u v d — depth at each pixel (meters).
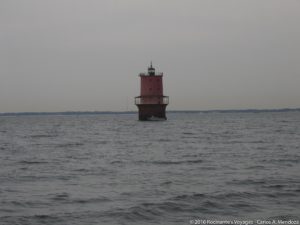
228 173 47.56
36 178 45.78
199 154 67.94
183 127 167.38
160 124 182.88
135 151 74.94
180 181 42.72
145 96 180.50
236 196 35.22
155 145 87.00
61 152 74.69
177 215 30.30
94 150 77.69
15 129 177.75
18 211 31.50
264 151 70.69
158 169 51.72
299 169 49.94
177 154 68.50
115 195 36.31
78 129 167.25
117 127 175.38
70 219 29.36
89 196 36.03
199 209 31.64
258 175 45.66
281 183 40.47
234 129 148.88
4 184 42.25
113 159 62.81
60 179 45.09
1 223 28.48
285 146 79.50
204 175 46.44
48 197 35.81
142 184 41.31
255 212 30.64
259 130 139.25
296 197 34.81
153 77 179.25
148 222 28.80
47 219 29.38
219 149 75.88
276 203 33.00
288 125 175.62
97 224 28.31
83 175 47.59
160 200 34.06
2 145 91.75
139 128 163.12
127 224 28.36
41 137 119.56
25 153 73.44
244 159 60.25
